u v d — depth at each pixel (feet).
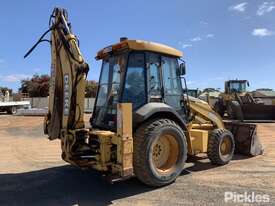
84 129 23.21
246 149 33.27
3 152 37.99
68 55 23.35
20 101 126.31
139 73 23.88
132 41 23.35
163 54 25.26
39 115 106.32
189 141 26.40
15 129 64.23
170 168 23.53
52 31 24.72
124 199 20.79
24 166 30.22
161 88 24.97
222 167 28.68
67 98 23.43
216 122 31.04
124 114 21.16
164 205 19.60
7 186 23.86
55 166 30.04
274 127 63.00
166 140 23.66
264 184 23.58
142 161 22.02
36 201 20.74
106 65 25.86
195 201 20.15
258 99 79.71
